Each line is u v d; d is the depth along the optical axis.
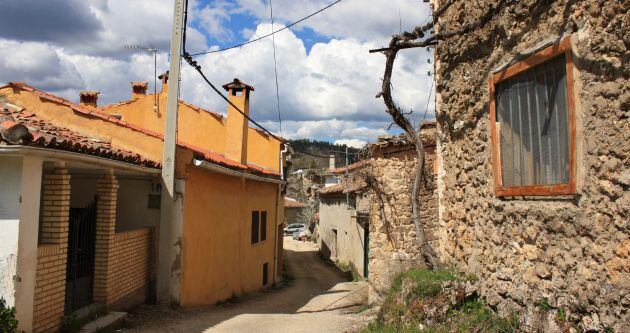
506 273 5.29
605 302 3.71
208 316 9.63
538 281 4.67
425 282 6.75
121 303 8.62
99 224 8.18
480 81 5.98
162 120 16.66
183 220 9.98
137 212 10.16
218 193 12.28
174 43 9.98
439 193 7.73
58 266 6.73
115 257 8.36
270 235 18.31
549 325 4.32
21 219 5.83
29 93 10.38
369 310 10.30
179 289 9.88
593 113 3.88
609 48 3.69
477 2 6.04
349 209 20.12
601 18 3.76
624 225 3.55
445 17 7.26
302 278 20.83
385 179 11.28
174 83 9.97
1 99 10.14
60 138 6.48
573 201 4.16
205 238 11.33
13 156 5.89
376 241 11.23
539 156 4.70
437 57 7.73
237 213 13.99
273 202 18.88
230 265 13.34
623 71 3.56
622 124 3.59
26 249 5.93
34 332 6.17
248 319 9.63
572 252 4.16
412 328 6.11
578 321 4.08
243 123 15.57
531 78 4.84
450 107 7.13
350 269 20.41
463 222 6.74
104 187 8.25
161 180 9.91
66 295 7.90
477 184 6.17
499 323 5.12
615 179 3.65
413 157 11.23
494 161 5.53
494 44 5.60
